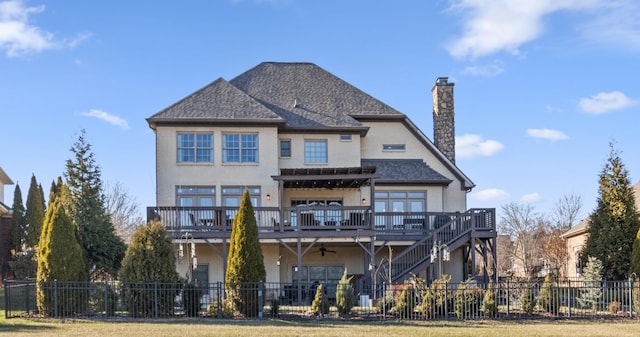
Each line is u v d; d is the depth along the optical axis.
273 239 25.94
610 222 26.16
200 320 18.33
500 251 55.91
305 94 32.31
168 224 25.83
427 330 16.36
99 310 19.45
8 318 18.39
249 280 19.84
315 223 26.55
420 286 19.62
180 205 28.17
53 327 16.58
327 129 29.84
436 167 31.83
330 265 29.69
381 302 19.83
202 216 26.31
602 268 25.42
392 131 31.86
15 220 38.41
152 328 16.36
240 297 19.50
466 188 31.92
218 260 27.89
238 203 28.56
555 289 20.03
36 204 38.53
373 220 26.11
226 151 28.69
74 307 19.09
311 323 17.86
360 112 31.45
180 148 28.41
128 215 60.31
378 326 17.25
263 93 32.16
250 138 28.91
